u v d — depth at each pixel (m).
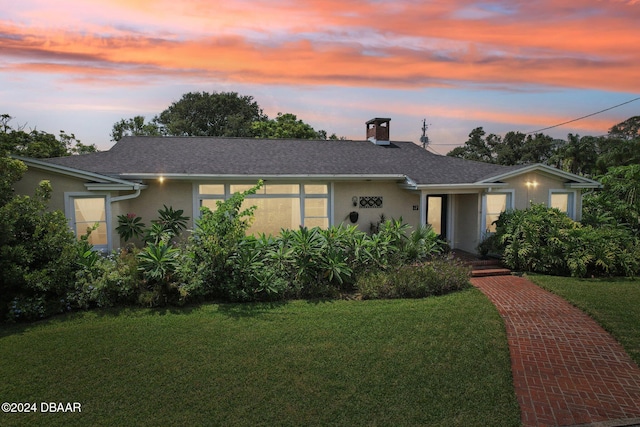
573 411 4.61
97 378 5.13
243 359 5.69
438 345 6.23
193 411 4.45
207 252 8.62
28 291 7.62
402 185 13.46
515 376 5.43
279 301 8.51
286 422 4.28
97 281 7.99
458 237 14.52
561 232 11.57
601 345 6.44
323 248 9.55
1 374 5.22
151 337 6.44
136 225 11.50
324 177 12.45
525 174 13.66
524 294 9.40
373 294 8.88
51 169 10.21
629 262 11.12
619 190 15.86
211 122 46.66
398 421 4.34
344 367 5.48
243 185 12.61
